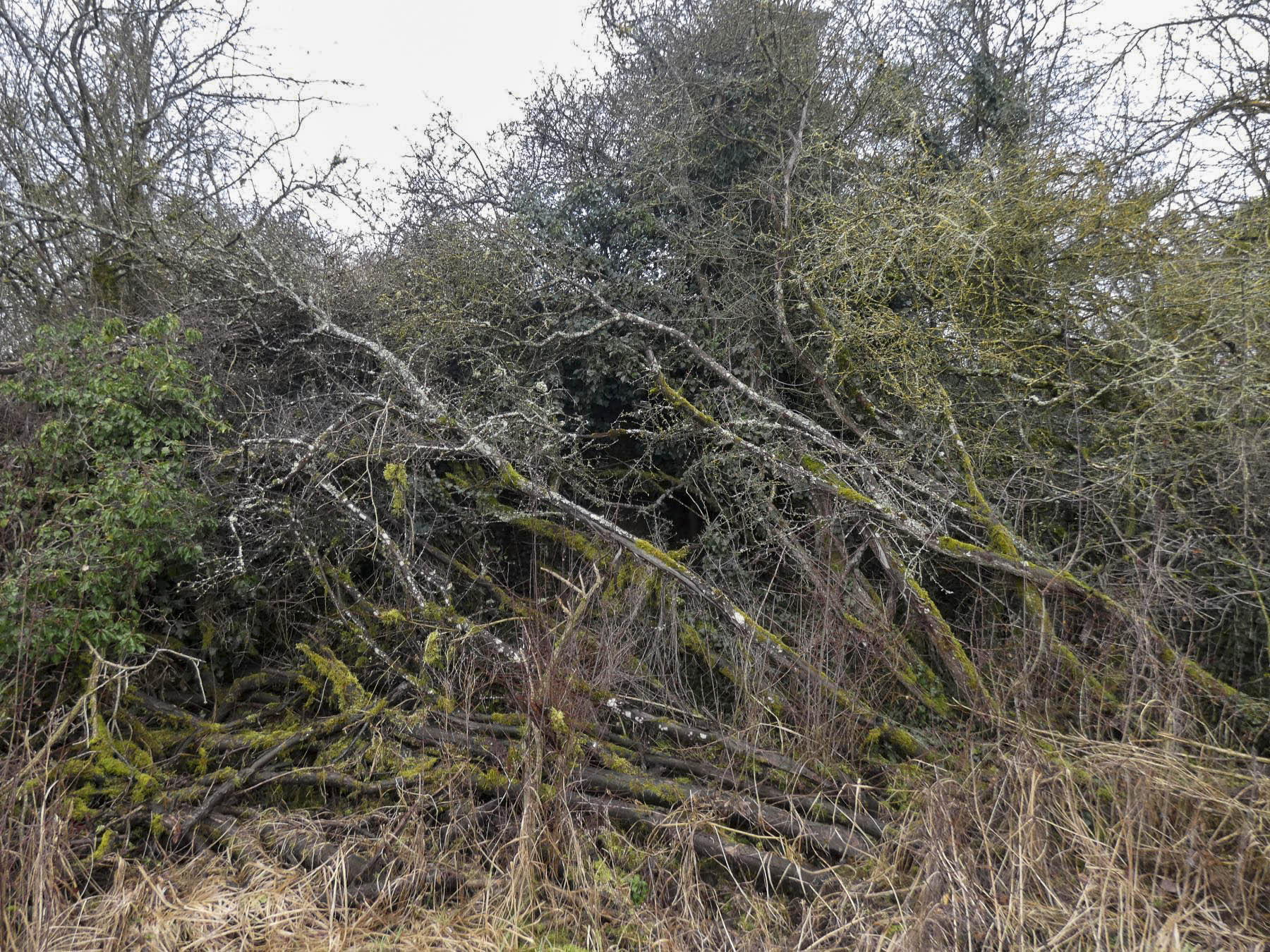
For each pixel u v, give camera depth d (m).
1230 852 3.81
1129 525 5.65
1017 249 6.64
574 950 3.72
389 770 4.82
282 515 6.05
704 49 8.38
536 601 5.30
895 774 4.71
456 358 7.60
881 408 7.03
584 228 8.20
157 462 5.61
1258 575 5.05
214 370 6.98
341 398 6.97
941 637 5.32
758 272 7.55
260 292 6.93
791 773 4.75
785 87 7.75
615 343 7.35
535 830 4.14
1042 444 6.64
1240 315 5.13
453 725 4.96
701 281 7.67
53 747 4.80
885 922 3.75
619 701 5.10
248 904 3.93
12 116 9.42
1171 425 5.36
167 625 5.95
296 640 6.40
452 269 7.53
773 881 4.27
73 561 4.94
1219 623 5.13
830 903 3.99
